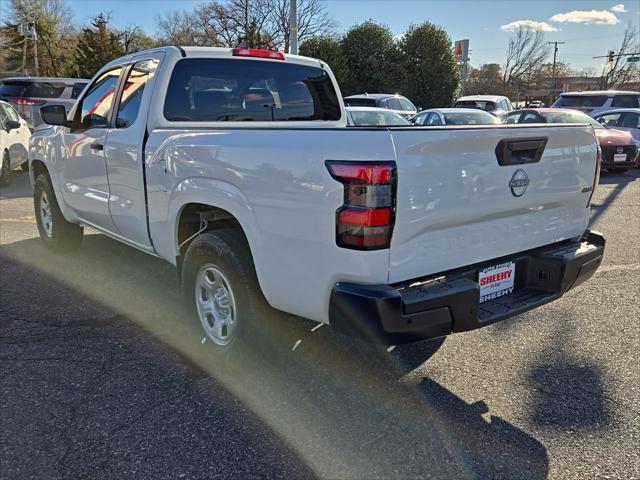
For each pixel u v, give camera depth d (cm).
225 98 408
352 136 246
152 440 265
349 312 251
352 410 295
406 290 258
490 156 277
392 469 247
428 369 341
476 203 275
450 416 290
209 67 396
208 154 311
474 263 290
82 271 524
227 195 301
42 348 362
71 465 246
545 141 303
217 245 317
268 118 435
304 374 333
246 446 262
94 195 453
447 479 241
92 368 336
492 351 365
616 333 392
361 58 3612
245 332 315
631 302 452
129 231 415
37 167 579
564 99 1692
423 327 254
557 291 312
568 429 277
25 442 262
